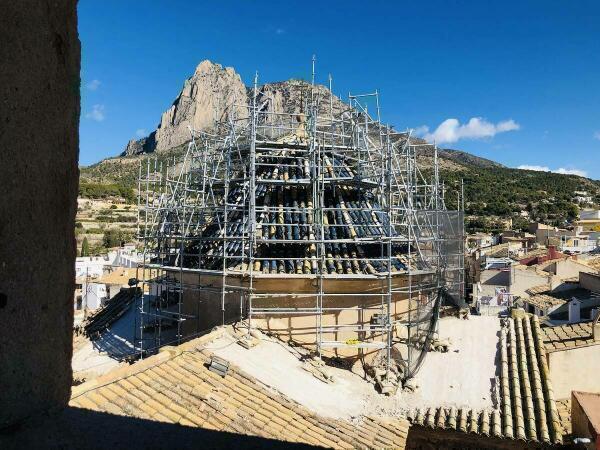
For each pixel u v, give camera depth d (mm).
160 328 17969
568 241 83000
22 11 3396
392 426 13016
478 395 15492
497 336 18953
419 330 17594
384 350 16344
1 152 3309
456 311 21391
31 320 3617
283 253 16219
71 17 3807
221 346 13852
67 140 3805
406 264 17516
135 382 10391
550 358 21906
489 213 125188
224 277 15156
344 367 15805
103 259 63812
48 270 3705
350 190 18031
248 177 16734
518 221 116188
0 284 3373
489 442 13969
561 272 50938
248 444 7746
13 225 3422
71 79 3816
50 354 3797
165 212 20016
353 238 16578
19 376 3594
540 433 13883
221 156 18781
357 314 16016
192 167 22953
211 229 18031
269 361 14070
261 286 15562
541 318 38312
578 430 15867
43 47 3549
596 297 37562
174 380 11125
